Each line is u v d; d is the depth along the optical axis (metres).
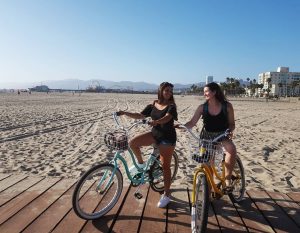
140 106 35.59
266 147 10.27
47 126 14.63
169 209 4.67
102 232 4.01
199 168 4.07
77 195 4.11
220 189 4.38
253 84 142.75
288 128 16.19
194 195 4.05
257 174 7.11
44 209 4.58
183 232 4.04
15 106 29.48
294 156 9.05
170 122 4.58
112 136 4.37
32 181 5.80
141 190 5.34
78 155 8.57
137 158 4.81
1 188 5.42
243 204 4.91
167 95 4.62
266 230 4.15
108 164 4.39
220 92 4.44
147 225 4.20
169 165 4.71
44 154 8.67
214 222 4.34
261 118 22.38
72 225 4.15
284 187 6.16
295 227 4.25
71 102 41.25
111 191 4.70
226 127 4.45
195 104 42.16
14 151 8.98
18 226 4.09
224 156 4.43
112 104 38.72
